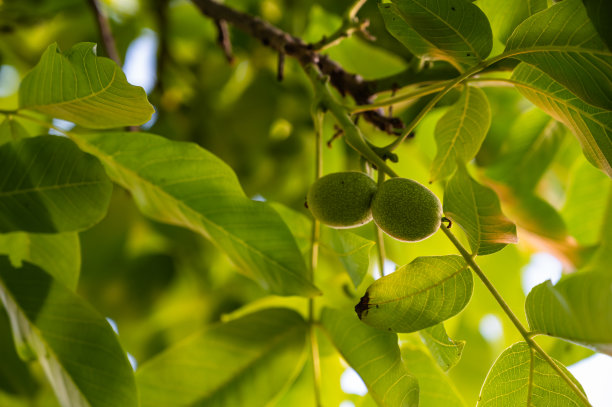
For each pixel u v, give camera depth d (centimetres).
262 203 67
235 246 68
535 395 62
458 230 85
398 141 65
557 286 57
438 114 87
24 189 64
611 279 55
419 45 66
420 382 68
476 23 63
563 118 65
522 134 85
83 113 63
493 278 90
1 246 68
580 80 60
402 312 61
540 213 84
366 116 74
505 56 62
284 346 69
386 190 61
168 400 67
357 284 65
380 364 65
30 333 64
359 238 66
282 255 67
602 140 63
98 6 88
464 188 59
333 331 67
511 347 61
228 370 68
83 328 64
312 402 77
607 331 54
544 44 61
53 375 64
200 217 68
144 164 67
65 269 69
